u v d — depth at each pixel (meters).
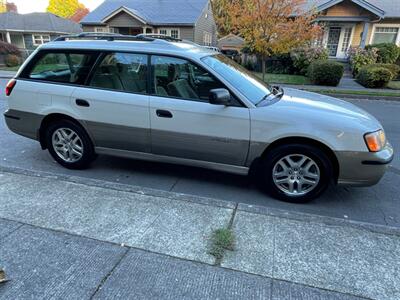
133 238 2.53
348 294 2.03
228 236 2.55
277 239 2.56
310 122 3.20
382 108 9.44
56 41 4.10
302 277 2.17
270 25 11.70
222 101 3.22
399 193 3.76
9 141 5.30
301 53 16.83
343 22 18.53
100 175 4.05
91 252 2.35
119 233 2.59
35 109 4.06
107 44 3.81
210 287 2.05
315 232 2.66
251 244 2.49
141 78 3.65
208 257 2.33
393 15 17.75
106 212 2.88
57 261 2.25
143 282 2.08
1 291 1.98
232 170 3.57
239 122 3.32
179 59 3.55
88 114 3.83
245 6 12.07
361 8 17.52
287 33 11.81
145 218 2.80
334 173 3.34
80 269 2.18
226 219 2.81
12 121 4.27
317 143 3.23
